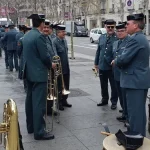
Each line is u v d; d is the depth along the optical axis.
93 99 7.36
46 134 4.96
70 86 8.89
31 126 5.14
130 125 4.46
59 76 6.29
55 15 58.81
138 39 4.22
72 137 4.97
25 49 4.77
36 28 4.79
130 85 4.36
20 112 6.30
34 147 4.60
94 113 6.24
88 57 18.00
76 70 11.97
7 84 9.41
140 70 4.31
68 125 5.54
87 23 58.91
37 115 4.82
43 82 4.80
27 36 4.78
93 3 56.12
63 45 6.61
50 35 6.38
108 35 6.50
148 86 4.37
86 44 30.94
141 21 4.29
